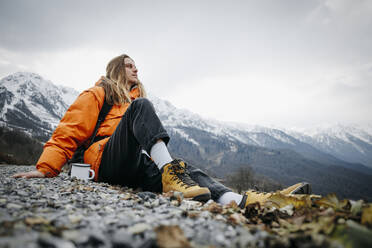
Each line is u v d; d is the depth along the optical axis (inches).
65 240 34.0
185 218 51.9
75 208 54.8
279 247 36.4
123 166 99.2
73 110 97.8
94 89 105.0
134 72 136.7
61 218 45.6
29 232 35.8
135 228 40.2
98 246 33.7
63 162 96.5
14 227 36.6
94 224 42.8
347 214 47.6
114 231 39.5
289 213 61.5
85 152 106.8
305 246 33.9
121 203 65.2
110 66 135.0
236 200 78.5
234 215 55.7
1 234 33.4
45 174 92.4
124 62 134.8
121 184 108.0
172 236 34.8
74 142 97.3
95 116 102.5
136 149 96.3
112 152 98.6
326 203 58.9
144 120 86.2
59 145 94.2
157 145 85.6
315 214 50.1
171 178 82.4
